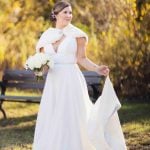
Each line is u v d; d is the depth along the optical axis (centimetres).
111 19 1105
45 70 550
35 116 1027
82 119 545
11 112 1077
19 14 1154
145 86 1197
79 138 539
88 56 1151
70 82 546
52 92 547
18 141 779
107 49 1141
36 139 548
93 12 1114
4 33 1163
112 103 556
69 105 541
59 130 534
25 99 934
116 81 1180
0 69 1235
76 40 554
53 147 533
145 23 1117
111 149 547
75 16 1123
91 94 903
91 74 914
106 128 554
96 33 1129
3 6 1134
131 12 1084
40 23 1175
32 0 1156
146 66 1161
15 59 1192
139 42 1127
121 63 1152
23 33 1177
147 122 925
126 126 891
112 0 1092
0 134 838
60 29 559
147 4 1101
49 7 1160
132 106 1138
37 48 570
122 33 1113
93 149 543
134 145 731
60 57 548
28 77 1000
